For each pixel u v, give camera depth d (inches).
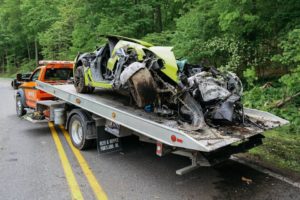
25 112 396.5
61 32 959.6
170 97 191.9
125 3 599.2
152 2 621.6
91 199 160.2
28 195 165.6
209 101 178.5
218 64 428.8
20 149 253.3
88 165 211.9
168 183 180.2
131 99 220.2
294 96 306.5
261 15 342.3
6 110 474.9
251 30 361.7
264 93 347.3
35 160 223.5
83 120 241.4
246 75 354.3
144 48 201.2
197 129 166.1
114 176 191.5
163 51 196.7
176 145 155.2
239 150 176.2
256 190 168.4
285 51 287.6
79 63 283.0
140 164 213.9
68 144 267.7
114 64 226.2
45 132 317.4
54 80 356.5
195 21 411.8
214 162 163.6
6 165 213.0
